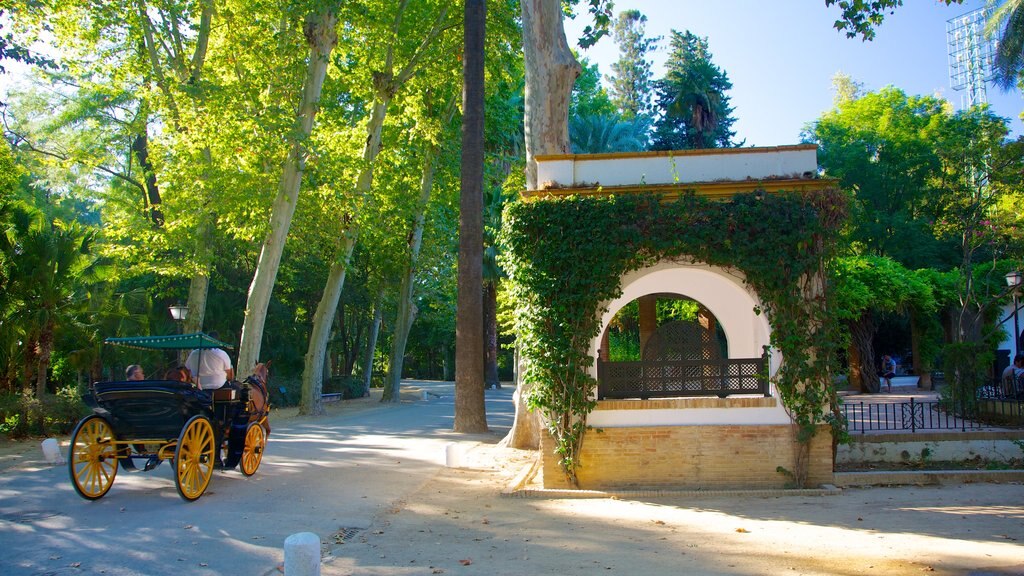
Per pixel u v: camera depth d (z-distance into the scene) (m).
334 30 21.97
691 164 11.59
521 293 11.40
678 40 50.75
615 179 11.62
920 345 28.81
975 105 36.94
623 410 11.30
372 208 25.67
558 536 8.31
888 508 9.88
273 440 17.05
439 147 29.56
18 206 19.50
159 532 8.07
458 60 25.53
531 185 14.94
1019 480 11.98
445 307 42.97
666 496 10.76
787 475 11.12
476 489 11.30
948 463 13.30
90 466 9.80
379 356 67.25
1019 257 26.34
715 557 7.32
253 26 21.95
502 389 46.56
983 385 17.38
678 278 11.83
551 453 11.15
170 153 23.41
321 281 37.44
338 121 25.70
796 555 7.36
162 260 23.31
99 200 30.88
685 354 11.65
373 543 7.94
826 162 37.47
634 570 6.89
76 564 6.91
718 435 11.19
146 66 22.47
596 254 11.10
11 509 9.16
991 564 6.95
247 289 35.22
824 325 11.24
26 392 18.86
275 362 37.62
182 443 9.56
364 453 14.81
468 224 18.78
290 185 21.89
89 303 22.28
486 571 6.89
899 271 27.06
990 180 26.11
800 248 11.07
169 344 11.85
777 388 11.21
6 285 18.84
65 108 28.12
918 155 34.84
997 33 22.02
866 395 26.20
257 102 21.12
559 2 15.13
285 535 8.12
